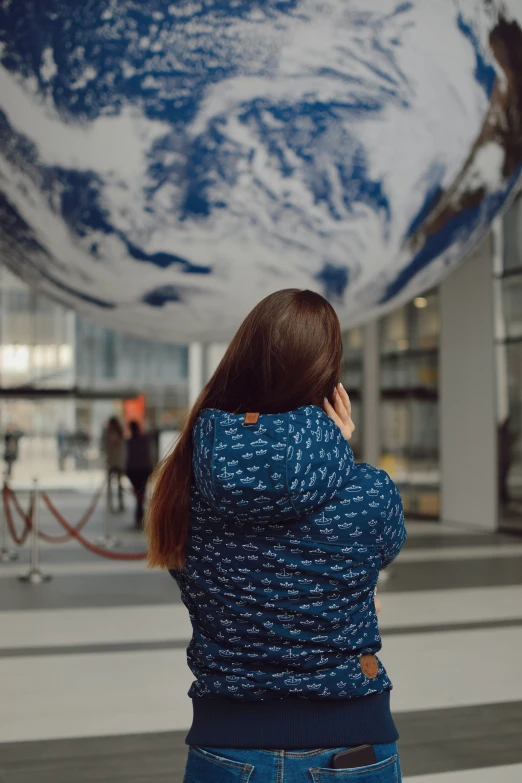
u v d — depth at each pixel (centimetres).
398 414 1588
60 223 759
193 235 734
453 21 737
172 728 414
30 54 708
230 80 687
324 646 135
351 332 1762
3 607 707
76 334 3209
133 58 689
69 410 3153
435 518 1479
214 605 140
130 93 693
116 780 348
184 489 145
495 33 762
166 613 685
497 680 501
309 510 135
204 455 136
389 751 136
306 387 145
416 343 1534
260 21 685
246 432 136
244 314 798
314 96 698
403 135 729
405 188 748
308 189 717
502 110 778
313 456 133
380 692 137
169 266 755
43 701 456
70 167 727
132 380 3234
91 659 542
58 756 376
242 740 133
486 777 353
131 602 730
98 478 2488
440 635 616
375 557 139
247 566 137
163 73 687
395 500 141
